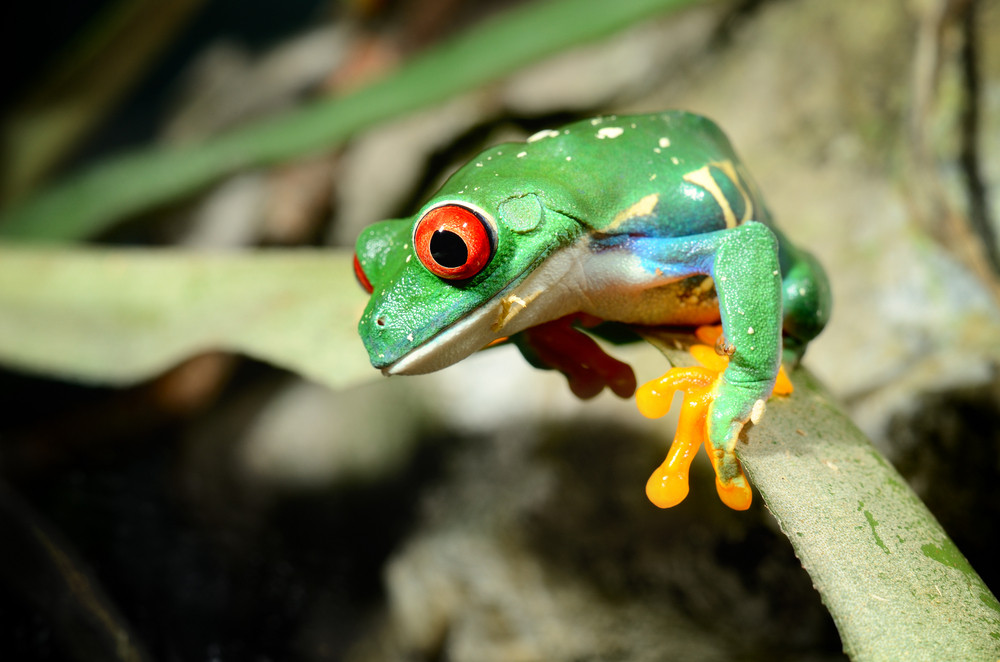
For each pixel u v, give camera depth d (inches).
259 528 14.4
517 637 11.5
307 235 18.3
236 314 10.7
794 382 9.0
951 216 11.0
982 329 10.8
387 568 13.6
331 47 22.6
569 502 11.9
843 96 13.4
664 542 11.2
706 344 8.9
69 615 10.1
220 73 25.1
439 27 19.1
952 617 8.0
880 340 11.1
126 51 19.4
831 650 10.6
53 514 12.7
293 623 12.5
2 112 21.3
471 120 17.1
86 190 15.8
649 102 16.1
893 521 8.3
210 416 16.5
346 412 15.4
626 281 8.7
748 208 8.9
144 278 11.4
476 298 8.5
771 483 8.3
